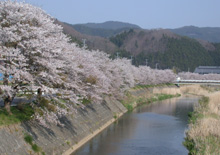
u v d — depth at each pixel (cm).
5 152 1199
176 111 4103
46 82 1578
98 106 3005
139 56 15250
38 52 1512
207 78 11194
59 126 1856
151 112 3969
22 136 1403
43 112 1569
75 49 2311
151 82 7075
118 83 3766
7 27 1456
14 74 1384
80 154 1830
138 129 2780
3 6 1478
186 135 2477
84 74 2273
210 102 3634
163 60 15012
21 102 1681
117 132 2598
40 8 1666
